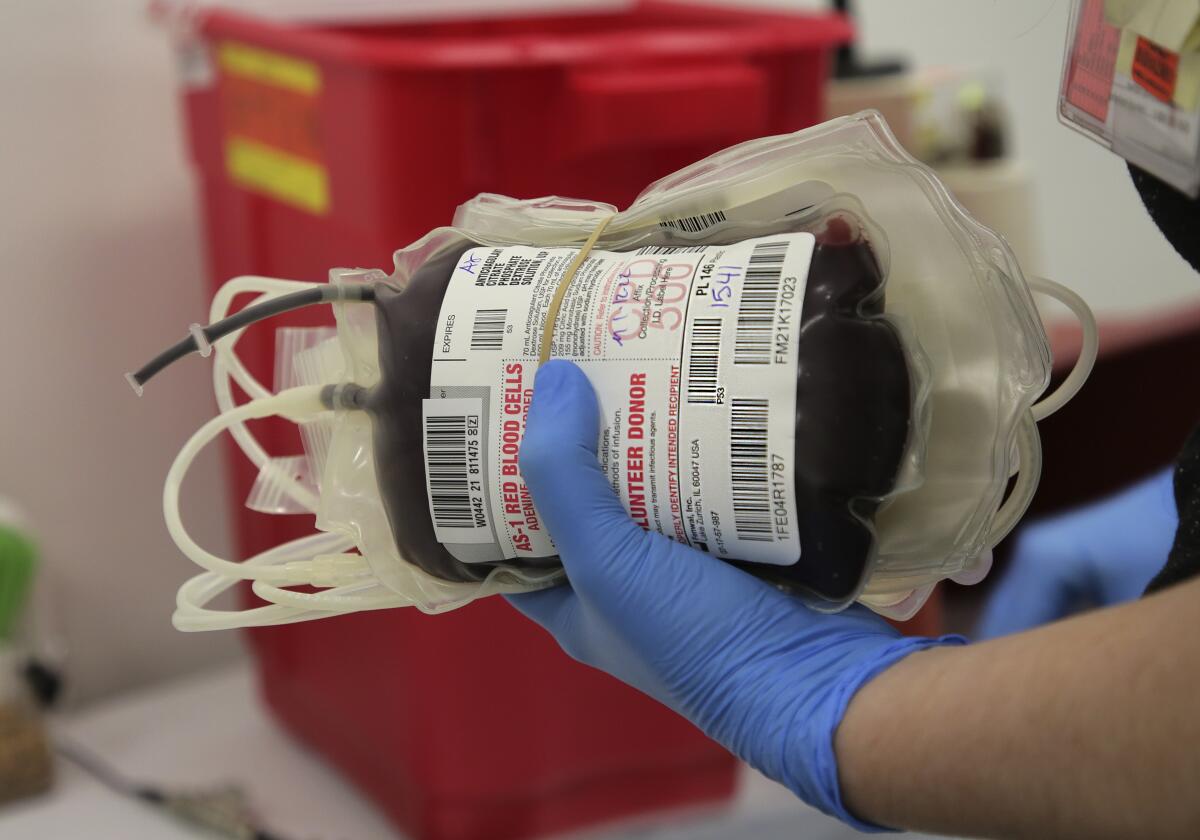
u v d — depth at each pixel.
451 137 0.77
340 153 0.81
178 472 0.51
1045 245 1.28
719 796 1.00
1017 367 0.46
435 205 0.78
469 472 0.47
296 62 0.84
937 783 0.42
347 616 0.97
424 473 0.48
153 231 1.10
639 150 0.82
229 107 0.94
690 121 0.80
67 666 1.13
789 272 0.44
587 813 0.96
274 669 1.10
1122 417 1.10
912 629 0.95
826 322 0.43
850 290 0.43
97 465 1.11
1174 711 0.36
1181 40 0.45
